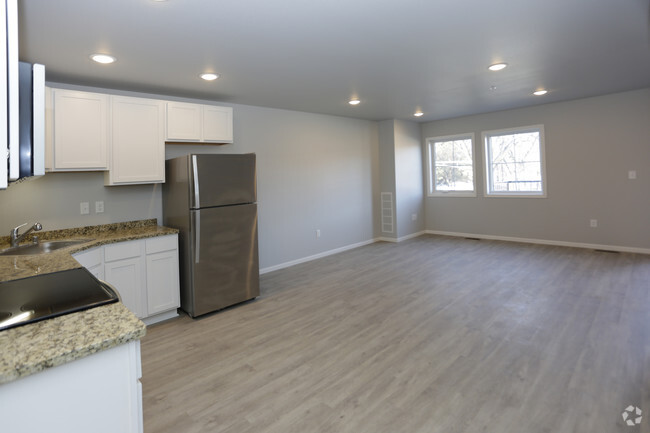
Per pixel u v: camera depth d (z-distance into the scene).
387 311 3.47
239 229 3.73
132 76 3.37
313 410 2.06
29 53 2.76
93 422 1.04
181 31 2.46
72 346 0.99
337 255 5.92
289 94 4.32
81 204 3.49
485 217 6.68
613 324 2.97
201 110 3.95
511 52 3.15
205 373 2.48
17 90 0.90
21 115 1.03
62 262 2.02
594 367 2.37
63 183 3.39
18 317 1.18
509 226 6.41
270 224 5.12
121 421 1.09
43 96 1.07
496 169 6.57
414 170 7.14
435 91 4.49
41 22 2.27
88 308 1.27
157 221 3.99
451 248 6.04
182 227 3.54
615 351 2.55
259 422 1.97
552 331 2.91
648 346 2.60
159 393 2.26
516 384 2.23
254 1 2.10
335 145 6.05
